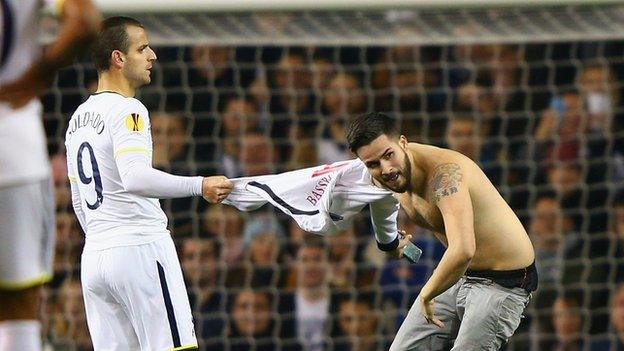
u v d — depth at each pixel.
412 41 23.70
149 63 17.91
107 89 17.67
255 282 28.59
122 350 17.95
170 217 28.70
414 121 30.33
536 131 30.89
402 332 19.03
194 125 29.53
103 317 17.98
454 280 16.11
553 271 29.12
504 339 18.20
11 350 11.32
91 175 17.66
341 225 18.08
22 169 11.31
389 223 18.25
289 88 30.28
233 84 30.09
